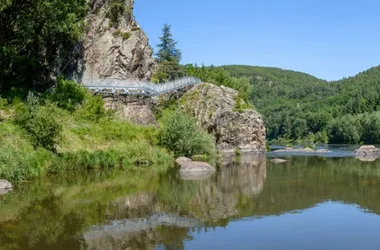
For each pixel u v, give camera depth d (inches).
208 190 1029.8
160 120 2347.4
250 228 647.8
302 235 609.0
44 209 777.6
